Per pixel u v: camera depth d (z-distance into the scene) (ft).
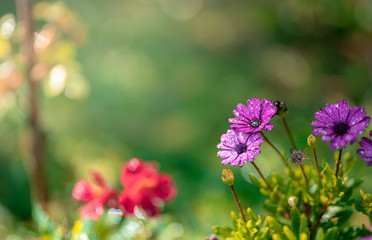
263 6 9.59
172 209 4.68
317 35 8.49
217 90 10.12
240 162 2.81
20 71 4.15
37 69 4.12
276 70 9.75
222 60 10.93
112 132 8.79
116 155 7.88
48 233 3.49
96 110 8.92
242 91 9.89
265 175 4.86
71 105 7.92
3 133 5.91
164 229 3.71
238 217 3.07
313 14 8.29
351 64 8.08
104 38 10.44
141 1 11.37
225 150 2.88
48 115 7.26
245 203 4.52
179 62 10.92
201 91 10.16
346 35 7.95
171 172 6.94
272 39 9.70
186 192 5.40
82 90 4.22
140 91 9.89
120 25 10.83
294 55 9.26
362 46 7.88
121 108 9.34
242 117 2.89
